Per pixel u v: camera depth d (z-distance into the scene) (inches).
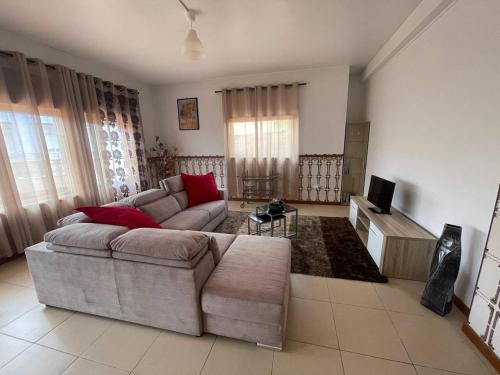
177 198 122.3
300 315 63.8
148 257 53.7
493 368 48.3
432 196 81.0
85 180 123.6
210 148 189.8
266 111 168.6
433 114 81.0
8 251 93.6
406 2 82.0
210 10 85.0
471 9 62.9
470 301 61.8
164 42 111.3
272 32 103.2
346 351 52.6
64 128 114.5
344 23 96.3
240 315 50.2
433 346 53.7
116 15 87.5
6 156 91.6
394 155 113.7
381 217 96.8
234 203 183.9
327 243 107.0
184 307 53.9
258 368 48.8
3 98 91.1
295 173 170.9
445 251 62.9
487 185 57.5
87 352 53.4
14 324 62.0
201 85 179.9
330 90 157.9
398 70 109.7
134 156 162.6
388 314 63.9
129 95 159.2
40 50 108.6
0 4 78.7
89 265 58.7
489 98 57.1
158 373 48.3
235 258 64.7
